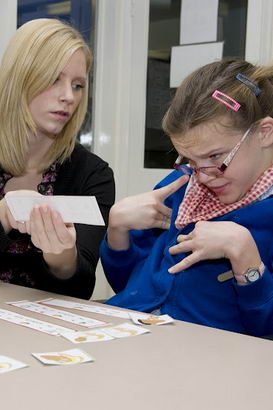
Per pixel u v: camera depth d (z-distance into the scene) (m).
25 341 0.91
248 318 1.20
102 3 3.18
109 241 1.50
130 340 0.93
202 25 2.86
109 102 3.24
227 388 0.71
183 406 0.64
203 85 1.23
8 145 1.74
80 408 0.63
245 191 1.29
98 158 1.92
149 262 1.41
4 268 1.76
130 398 0.67
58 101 1.68
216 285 1.29
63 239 1.28
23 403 0.64
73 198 1.16
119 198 3.26
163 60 3.04
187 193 1.40
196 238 1.19
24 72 1.67
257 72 1.30
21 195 1.26
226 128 1.18
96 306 1.21
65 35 1.70
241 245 1.16
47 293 1.35
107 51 3.21
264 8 2.60
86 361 0.80
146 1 3.11
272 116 1.26
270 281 1.18
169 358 0.83
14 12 2.78
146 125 3.15
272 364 0.81
